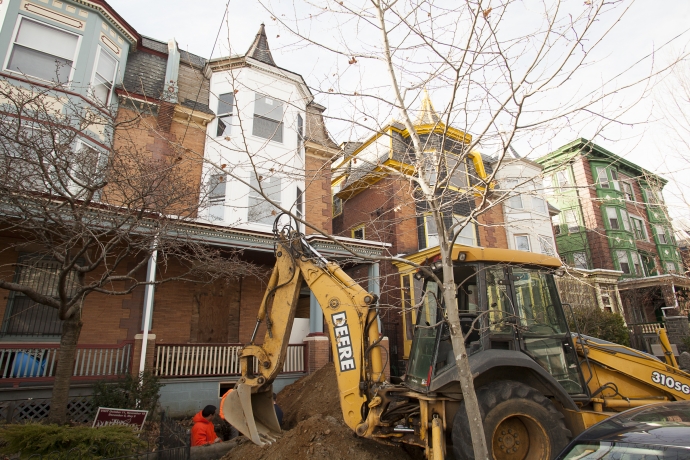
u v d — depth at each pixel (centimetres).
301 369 1243
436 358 521
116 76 1284
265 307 665
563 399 530
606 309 2006
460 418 478
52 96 1080
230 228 1125
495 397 488
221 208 1324
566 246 2559
